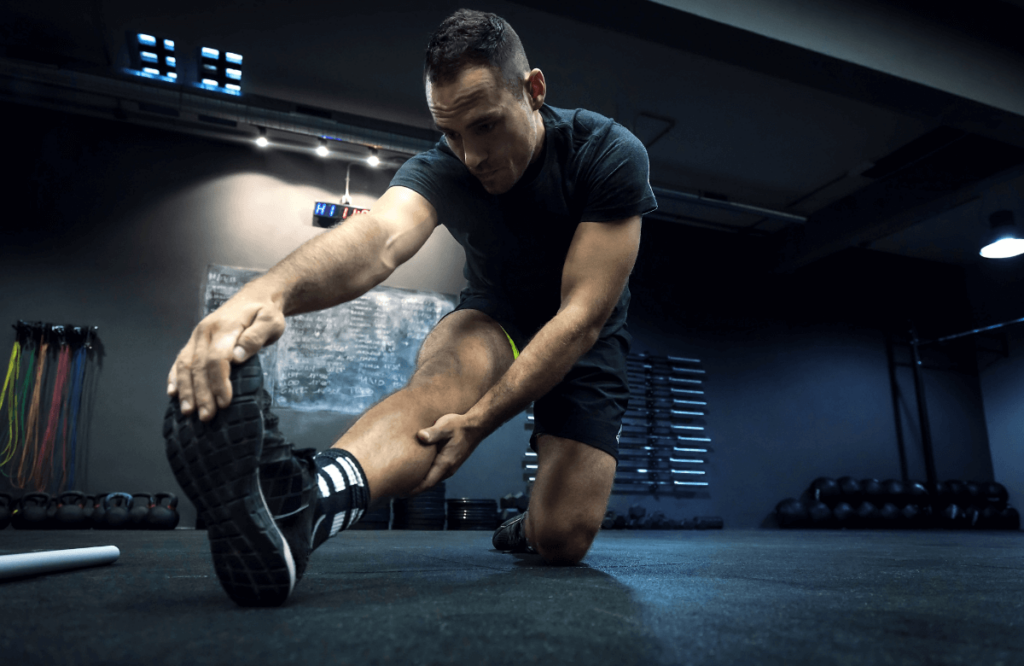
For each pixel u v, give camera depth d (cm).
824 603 66
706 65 396
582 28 368
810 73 349
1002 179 464
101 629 48
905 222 515
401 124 463
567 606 62
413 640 45
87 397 388
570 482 117
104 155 429
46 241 404
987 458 649
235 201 451
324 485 69
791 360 595
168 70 406
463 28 90
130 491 383
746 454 556
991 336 663
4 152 409
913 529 567
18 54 375
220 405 53
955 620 56
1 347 382
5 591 69
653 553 162
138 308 411
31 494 343
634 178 107
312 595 69
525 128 97
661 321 559
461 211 115
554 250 122
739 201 555
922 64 356
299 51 390
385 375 448
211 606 60
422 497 402
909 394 631
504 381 94
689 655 41
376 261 91
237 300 60
